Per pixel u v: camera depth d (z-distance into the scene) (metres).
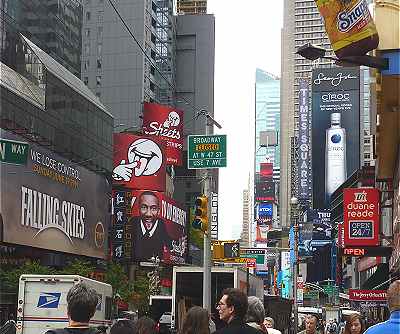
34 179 46.44
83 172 55.31
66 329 5.23
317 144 141.75
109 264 55.16
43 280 20.55
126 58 110.25
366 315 44.72
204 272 20.77
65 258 52.25
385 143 21.03
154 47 118.50
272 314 32.50
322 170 141.00
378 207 26.17
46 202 48.06
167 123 86.00
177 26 133.62
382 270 37.12
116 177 69.38
